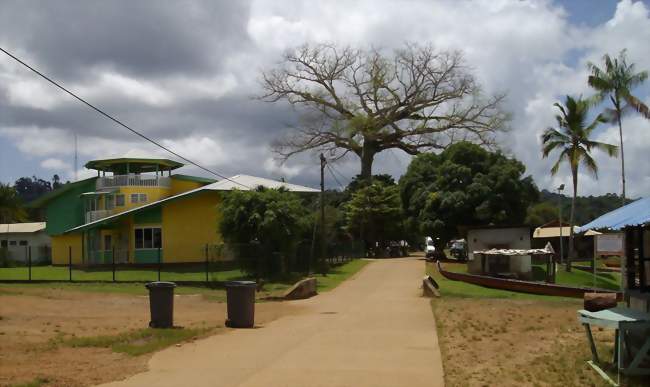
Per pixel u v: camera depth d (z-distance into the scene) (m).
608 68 44.62
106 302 22.27
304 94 70.88
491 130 67.50
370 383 9.26
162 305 15.14
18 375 9.44
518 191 48.31
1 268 46.47
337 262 46.72
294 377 9.64
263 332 14.75
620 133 45.12
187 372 9.98
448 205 49.06
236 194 32.66
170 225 42.19
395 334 14.37
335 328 15.52
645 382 9.27
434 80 69.19
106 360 10.88
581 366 10.42
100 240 46.22
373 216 64.75
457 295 25.97
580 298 25.72
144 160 50.28
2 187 54.88
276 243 32.91
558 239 69.00
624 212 12.02
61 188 52.94
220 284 30.05
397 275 36.66
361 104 71.50
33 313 18.44
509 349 12.27
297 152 71.00
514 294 27.11
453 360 11.12
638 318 9.88
